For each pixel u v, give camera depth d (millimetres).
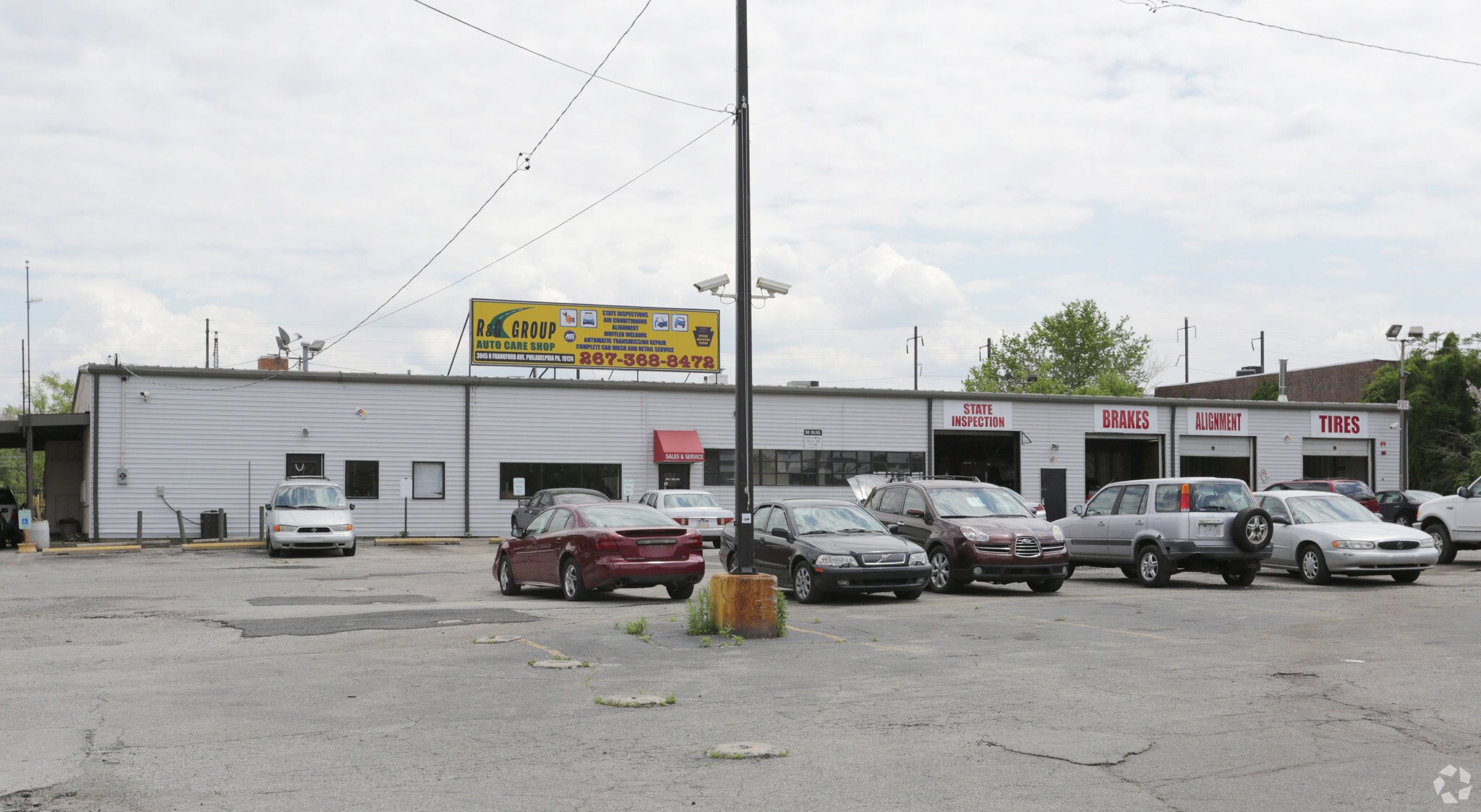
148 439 32250
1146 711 8078
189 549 30062
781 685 9188
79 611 15039
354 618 13961
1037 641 11742
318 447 34125
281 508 27391
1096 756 6680
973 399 42031
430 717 7914
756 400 39406
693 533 16406
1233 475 46375
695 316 40500
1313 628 12828
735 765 6512
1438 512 23500
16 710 8195
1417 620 13617
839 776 6246
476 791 5969
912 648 11250
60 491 37344
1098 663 10281
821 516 17219
